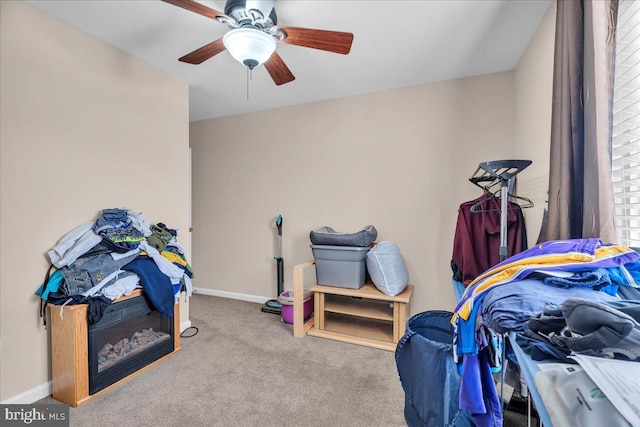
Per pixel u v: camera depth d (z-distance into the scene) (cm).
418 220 297
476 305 100
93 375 183
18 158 178
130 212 226
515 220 226
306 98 331
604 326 55
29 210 183
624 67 119
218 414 170
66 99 201
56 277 182
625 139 121
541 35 195
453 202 285
